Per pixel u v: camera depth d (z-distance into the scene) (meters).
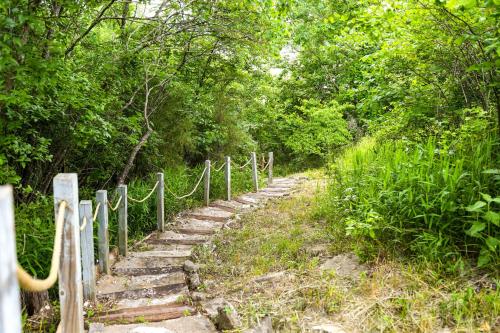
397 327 3.01
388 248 4.11
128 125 7.24
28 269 4.41
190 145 10.04
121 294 4.37
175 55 9.11
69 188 3.04
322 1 13.02
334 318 3.26
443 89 5.82
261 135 15.96
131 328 3.51
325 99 16.77
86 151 7.74
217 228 6.98
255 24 8.32
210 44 9.43
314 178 11.55
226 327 3.37
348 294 3.55
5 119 5.07
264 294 3.85
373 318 3.14
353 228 4.18
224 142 11.00
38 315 3.95
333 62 15.70
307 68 16.64
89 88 5.68
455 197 3.89
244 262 5.14
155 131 8.66
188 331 3.42
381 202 4.44
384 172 4.78
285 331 3.20
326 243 5.08
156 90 8.83
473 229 3.43
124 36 7.77
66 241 3.07
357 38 6.36
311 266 4.27
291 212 7.29
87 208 4.03
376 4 5.36
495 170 3.74
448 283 3.41
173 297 4.25
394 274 3.69
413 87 6.11
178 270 5.12
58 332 3.20
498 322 2.87
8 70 4.21
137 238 6.80
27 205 5.54
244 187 10.48
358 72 14.50
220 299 3.96
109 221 6.57
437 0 4.15
